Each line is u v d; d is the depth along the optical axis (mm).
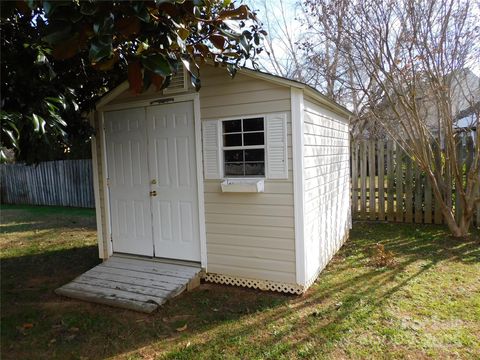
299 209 3820
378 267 4652
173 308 3680
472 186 5691
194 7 2939
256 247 4090
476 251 5117
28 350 2977
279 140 3865
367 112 9406
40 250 6277
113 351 2924
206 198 4340
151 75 2777
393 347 2787
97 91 5086
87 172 11070
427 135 6137
